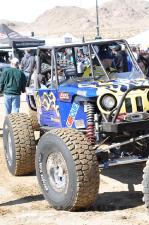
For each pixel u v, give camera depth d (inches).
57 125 280.1
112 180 283.3
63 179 230.1
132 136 252.8
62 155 224.4
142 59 516.1
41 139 240.2
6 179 296.4
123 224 209.2
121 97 238.8
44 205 243.1
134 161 240.2
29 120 298.2
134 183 275.1
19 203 248.5
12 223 216.8
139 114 241.1
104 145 262.5
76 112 260.8
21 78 410.9
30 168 297.7
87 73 284.2
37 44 988.6
